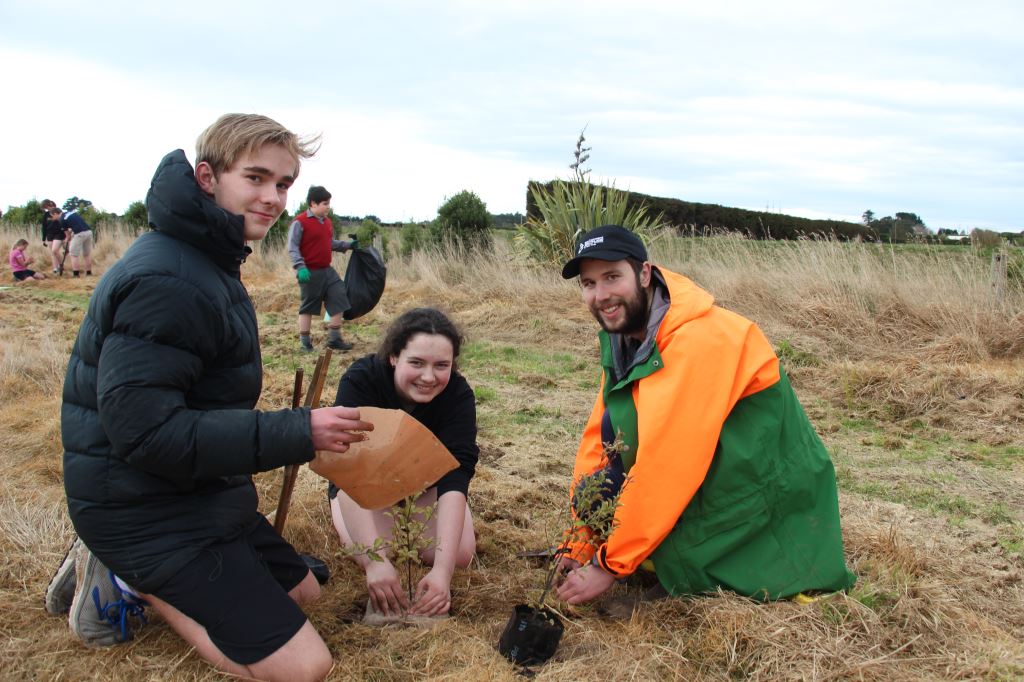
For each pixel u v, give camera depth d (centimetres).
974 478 491
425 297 1111
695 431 291
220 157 258
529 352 838
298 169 271
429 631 285
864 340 795
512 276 1115
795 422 314
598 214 1146
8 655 265
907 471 501
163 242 249
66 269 1622
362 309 859
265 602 256
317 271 823
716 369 296
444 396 335
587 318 949
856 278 876
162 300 237
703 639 284
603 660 273
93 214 2111
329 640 283
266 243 1639
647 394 301
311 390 285
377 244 1479
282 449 242
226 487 270
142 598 268
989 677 266
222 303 253
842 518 411
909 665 272
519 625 272
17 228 2189
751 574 305
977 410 627
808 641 278
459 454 329
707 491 304
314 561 333
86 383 248
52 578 301
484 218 1445
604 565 299
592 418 344
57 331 901
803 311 841
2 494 395
